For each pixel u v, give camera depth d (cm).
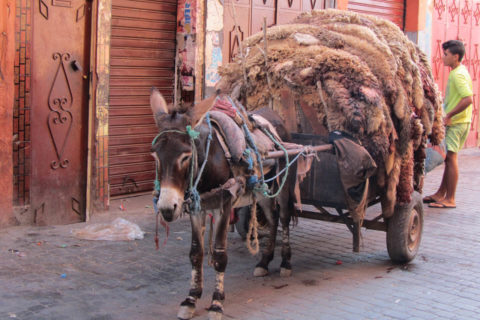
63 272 501
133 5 771
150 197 796
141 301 448
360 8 1161
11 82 593
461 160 1265
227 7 859
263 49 554
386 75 522
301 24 580
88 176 661
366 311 441
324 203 517
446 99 838
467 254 602
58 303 434
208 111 388
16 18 591
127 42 770
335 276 522
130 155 788
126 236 605
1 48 581
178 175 364
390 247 547
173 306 441
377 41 544
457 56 830
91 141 666
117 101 765
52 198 641
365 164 479
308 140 518
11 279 477
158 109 385
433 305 458
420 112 589
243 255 578
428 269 548
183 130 369
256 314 430
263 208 519
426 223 733
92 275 498
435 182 1019
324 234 667
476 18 1442
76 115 651
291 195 516
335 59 511
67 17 632
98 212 699
